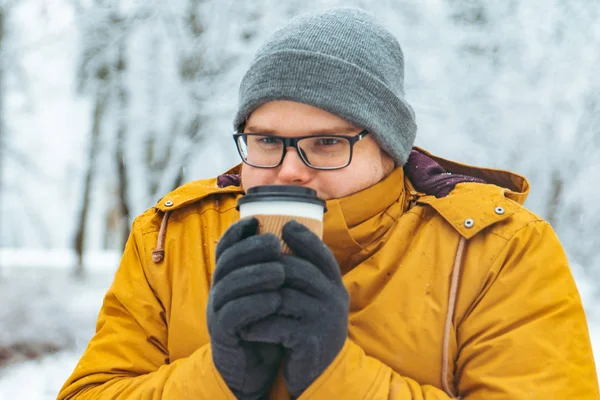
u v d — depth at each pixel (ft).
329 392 3.74
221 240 3.71
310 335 3.60
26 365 23.04
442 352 4.33
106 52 27.17
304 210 3.72
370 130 4.61
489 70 23.48
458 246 4.57
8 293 31.42
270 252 3.54
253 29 24.17
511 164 24.84
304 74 4.50
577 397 4.04
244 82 4.86
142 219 5.45
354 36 4.75
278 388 4.09
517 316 4.28
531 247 4.48
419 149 5.86
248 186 4.76
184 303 4.81
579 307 4.37
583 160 27.09
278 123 4.54
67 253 57.82
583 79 24.34
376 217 4.74
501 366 4.16
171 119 25.90
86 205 44.09
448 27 23.45
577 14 24.64
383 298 4.48
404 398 3.94
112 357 4.89
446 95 22.34
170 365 4.44
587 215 31.89
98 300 34.63
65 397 4.85
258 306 3.49
